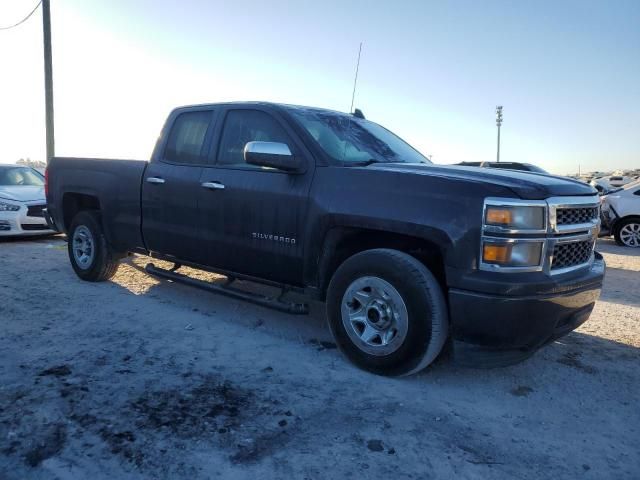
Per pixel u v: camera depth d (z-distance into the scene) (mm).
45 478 2510
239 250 4559
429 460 2803
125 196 5586
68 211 6547
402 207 3586
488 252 3295
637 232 12414
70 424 2975
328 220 3912
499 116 37562
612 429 3225
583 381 3902
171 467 2629
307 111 4672
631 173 34031
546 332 3447
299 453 2799
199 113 5109
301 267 4176
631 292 6996
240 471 2623
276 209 4234
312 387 3609
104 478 2529
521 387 3770
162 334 4543
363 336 3842
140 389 3449
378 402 3430
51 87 15938
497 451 2928
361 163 4227
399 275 3576
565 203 3518
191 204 4883
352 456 2799
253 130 4605
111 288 6039
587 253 3879
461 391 3660
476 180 3477
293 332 4762
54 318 4855
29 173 11367
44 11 15688
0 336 4320
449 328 3621
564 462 2850
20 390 3357
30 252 8336
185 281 5203
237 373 3793
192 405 3262
